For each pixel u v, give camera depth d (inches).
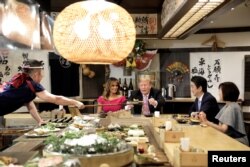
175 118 169.6
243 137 146.7
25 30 139.2
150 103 194.4
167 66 302.7
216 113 182.4
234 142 110.5
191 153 76.6
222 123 149.0
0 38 127.5
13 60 284.0
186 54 300.7
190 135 124.5
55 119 173.8
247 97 285.7
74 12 135.3
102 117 174.7
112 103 199.9
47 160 71.7
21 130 174.1
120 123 152.7
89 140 83.0
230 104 151.0
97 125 141.5
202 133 129.0
